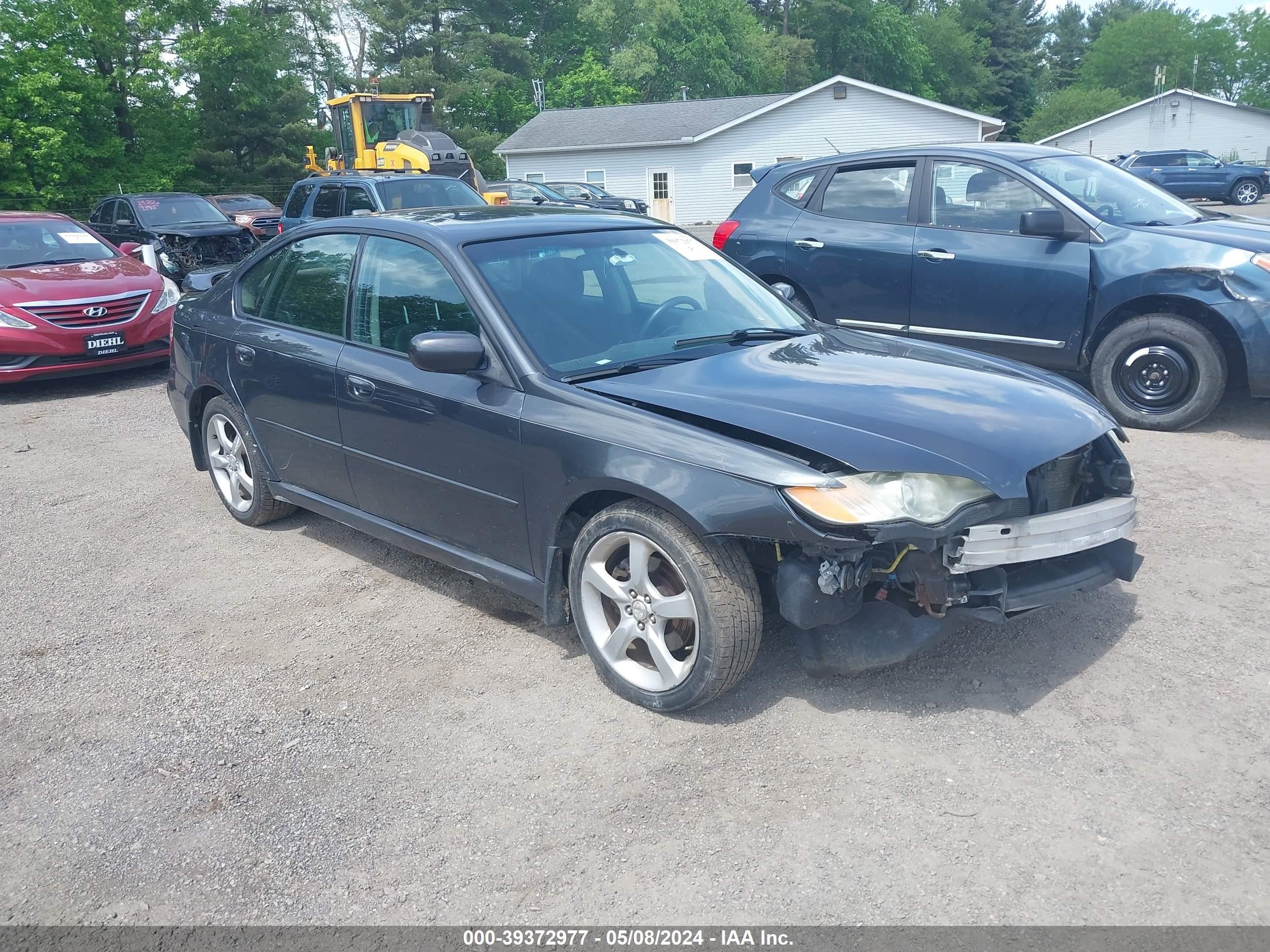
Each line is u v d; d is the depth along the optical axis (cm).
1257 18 8512
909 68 6831
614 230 445
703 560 310
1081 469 349
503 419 360
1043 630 381
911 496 295
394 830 285
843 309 746
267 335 478
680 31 5853
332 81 5438
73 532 552
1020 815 277
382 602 441
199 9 3712
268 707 356
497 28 5688
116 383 988
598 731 329
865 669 319
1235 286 587
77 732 345
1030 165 677
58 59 3241
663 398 339
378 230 434
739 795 291
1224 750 302
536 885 260
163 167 3619
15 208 3173
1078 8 10250
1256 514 491
